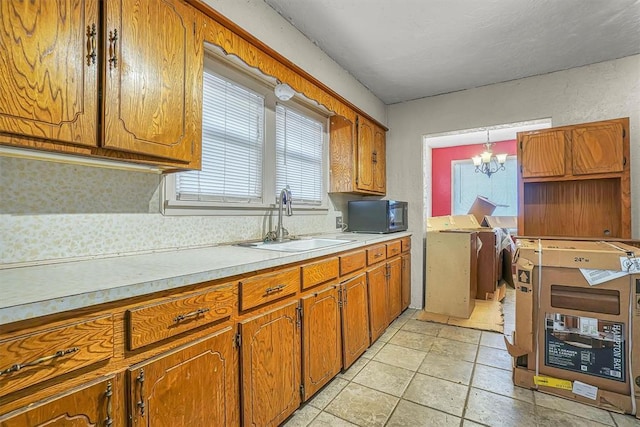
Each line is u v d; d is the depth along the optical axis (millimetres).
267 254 1501
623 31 2105
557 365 1787
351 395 1765
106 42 1039
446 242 3127
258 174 2180
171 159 1279
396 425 1517
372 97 3186
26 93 871
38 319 726
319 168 2885
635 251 1701
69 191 1220
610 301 1679
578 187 2463
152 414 935
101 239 1316
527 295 1835
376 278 2486
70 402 771
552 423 1533
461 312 3033
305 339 1619
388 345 2439
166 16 1238
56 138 931
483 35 2162
